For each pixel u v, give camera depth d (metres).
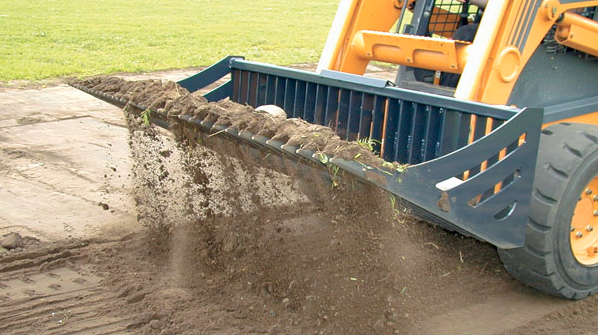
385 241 3.79
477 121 3.47
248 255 4.04
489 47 3.87
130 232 4.48
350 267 3.76
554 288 3.75
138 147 4.64
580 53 4.54
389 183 3.02
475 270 4.22
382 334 3.33
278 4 25.05
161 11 21.30
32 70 10.47
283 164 3.80
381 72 11.75
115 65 11.36
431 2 4.71
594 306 3.86
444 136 3.61
